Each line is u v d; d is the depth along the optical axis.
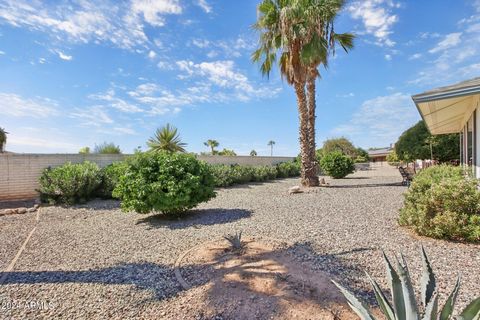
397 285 1.80
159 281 3.21
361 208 7.00
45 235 5.52
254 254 3.73
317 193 10.11
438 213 4.30
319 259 3.59
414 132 23.77
